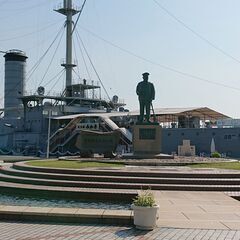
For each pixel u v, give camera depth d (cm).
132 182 2348
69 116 9406
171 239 1123
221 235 1172
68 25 11100
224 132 6994
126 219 1319
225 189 2194
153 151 3781
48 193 2200
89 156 3953
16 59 11969
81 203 2030
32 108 10538
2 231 1213
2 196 2298
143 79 3906
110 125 7775
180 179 2328
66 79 11169
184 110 8012
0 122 11494
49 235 1162
